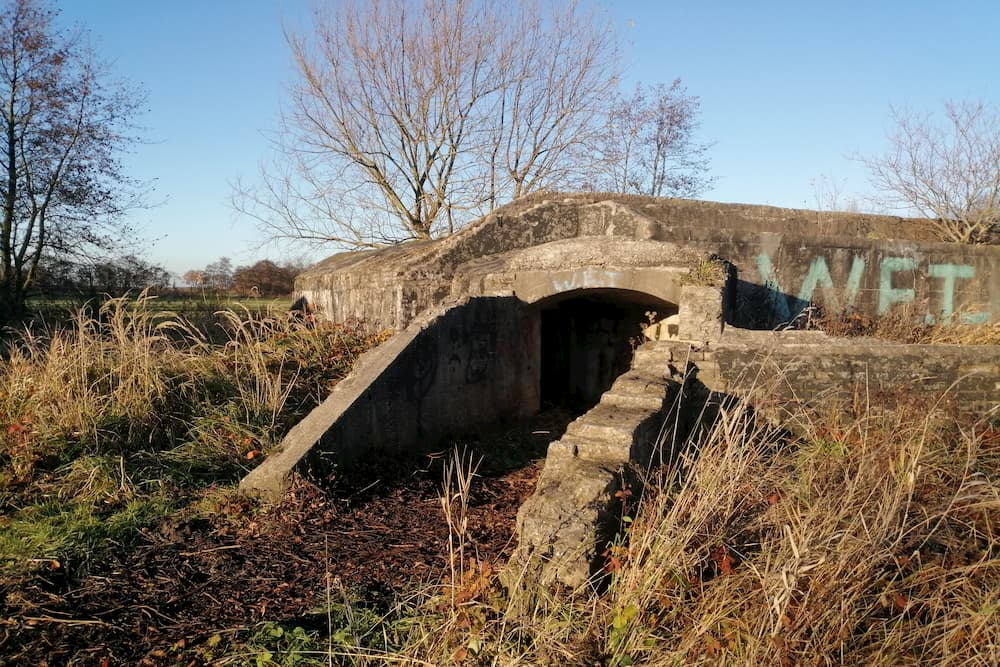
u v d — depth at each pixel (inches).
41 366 297.7
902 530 146.7
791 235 406.9
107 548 184.5
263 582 168.1
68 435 251.4
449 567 174.6
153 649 138.3
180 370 310.2
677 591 134.0
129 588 165.2
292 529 200.5
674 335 392.2
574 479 164.9
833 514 150.0
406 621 141.3
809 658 120.6
